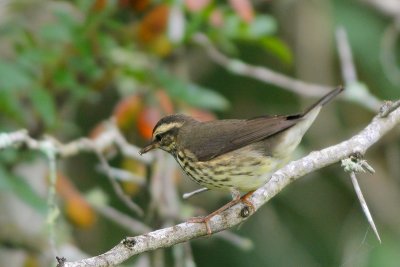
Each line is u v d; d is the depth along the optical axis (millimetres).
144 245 9016
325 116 16375
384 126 10617
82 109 15984
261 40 13172
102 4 12531
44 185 13438
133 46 13016
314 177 16547
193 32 12742
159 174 12883
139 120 12750
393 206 16203
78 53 12578
